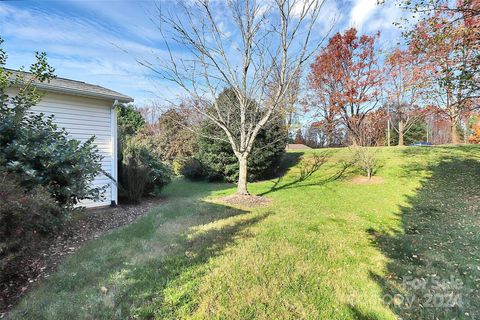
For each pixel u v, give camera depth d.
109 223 5.09
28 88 4.73
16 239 2.46
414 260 3.31
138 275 2.78
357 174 9.58
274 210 5.79
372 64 16.83
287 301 2.35
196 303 2.30
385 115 15.48
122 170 7.14
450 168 8.64
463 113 9.71
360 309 2.29
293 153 14.04
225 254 3.31
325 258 3.29
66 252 3.49
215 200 6.92
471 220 4.87
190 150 14.40
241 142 7.09
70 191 3.78
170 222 4.84
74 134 5.96
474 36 4.76
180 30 6.08
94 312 2.14
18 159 3.48
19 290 2.53
